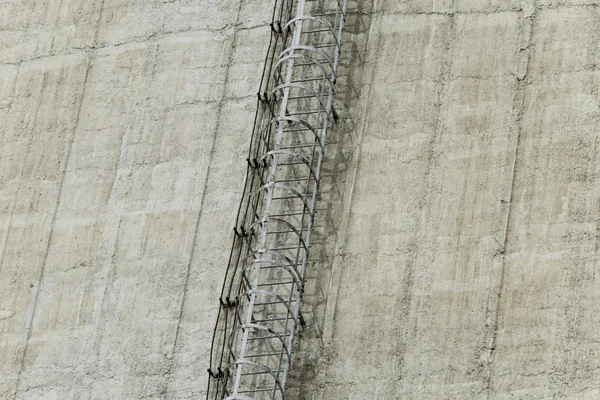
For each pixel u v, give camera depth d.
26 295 28.88
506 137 26.98
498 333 25.28
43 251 29.27
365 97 28.34
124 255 28.56
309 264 26.97
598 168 26.17
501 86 27.53
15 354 28.28
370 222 27.02
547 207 26.12
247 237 27.78
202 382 26.64
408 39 28.72
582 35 27.53
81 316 28.20
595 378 24.38
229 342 26.81
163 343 27.30
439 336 25.56
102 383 27.28
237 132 29.09
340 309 26.39
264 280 27.06
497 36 28.09
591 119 26.66
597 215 25.75
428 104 27.83
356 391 25.55
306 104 28.70
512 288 25.59
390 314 26.05
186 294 27.69
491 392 24.80
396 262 26.48
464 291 25.84
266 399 25.91
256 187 28.31
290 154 27.44
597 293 25.08
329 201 27.48
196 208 28.58
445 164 27.11
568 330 24.92
